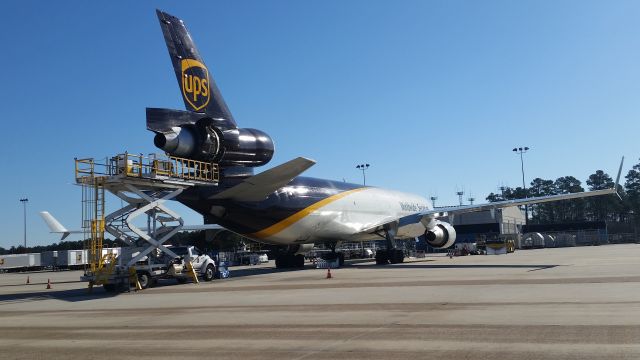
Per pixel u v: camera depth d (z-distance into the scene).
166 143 21.39
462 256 50.97
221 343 8.88
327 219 32.19
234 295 17.14
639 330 8.70
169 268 23.09
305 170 21.97
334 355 7.63
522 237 82.44
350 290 17.19
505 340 8.23
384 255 34.72
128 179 20.78
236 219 27.11
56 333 10.73
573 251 53.72
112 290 21.58
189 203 25.20
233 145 23.83
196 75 23.69
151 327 11.00
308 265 39.75
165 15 22.89
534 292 14.51
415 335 8.94
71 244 129.88
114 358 8.03
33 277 46.06
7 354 8.62
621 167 26.70
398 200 40.66
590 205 151.75
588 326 9.16
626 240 113.25
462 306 12.28
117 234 22.39
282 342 8.75
